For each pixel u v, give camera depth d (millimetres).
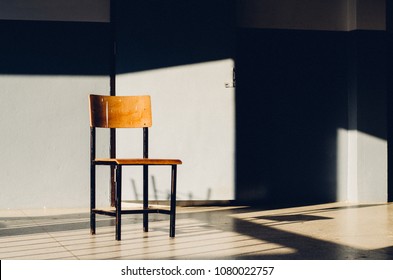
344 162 7875
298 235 5086
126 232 5258
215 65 7387
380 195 7832
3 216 6367
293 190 7730
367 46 7797
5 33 7016
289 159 7719
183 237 4980
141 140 7242
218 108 7391
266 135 7656
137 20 7250
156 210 5012
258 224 5754
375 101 7809
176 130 7320
